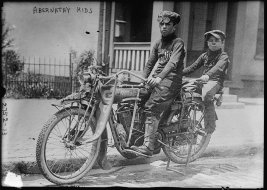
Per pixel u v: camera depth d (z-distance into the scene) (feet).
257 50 28.71
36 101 23.45
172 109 13.65
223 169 14.97
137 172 14.19
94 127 12.30
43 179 12.64
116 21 27.94
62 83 25.86
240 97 28.71
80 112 11.96
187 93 14.43
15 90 24.50
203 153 16.28
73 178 12.17
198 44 28.09
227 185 13.08
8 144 14.28
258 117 21.72
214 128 15.20
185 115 14.28
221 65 14.46
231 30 27.99
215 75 14.66
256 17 28.53
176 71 13.32
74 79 25.67
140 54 27.22
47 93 25.45
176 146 14.29
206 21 28.27
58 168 13.06
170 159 14.57
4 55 24.56
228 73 28.30
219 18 28.07
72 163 13.28
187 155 14.93
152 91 12.97
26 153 13.42
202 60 15.06
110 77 12.17
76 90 25.62
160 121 13.53
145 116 12.99
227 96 26.27
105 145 12.64
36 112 20.07
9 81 24.85
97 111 12.21
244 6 27.94
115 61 27.30
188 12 27.22
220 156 16.62
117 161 14.60
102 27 25.27
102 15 25.13
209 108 14.83
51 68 26.32
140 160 15.17
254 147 17.24
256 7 28.07
